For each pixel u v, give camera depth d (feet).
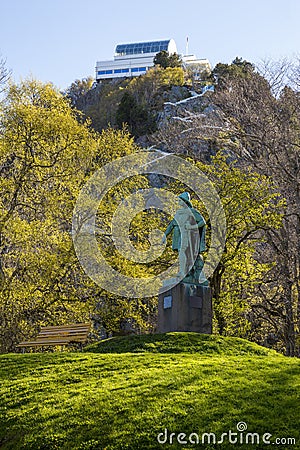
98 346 93.50
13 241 139.13
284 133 164.76
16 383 72.23
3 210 139.54
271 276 154.51
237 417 55.26
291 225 152.87
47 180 142.31
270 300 149.48
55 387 69.15
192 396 61.00
